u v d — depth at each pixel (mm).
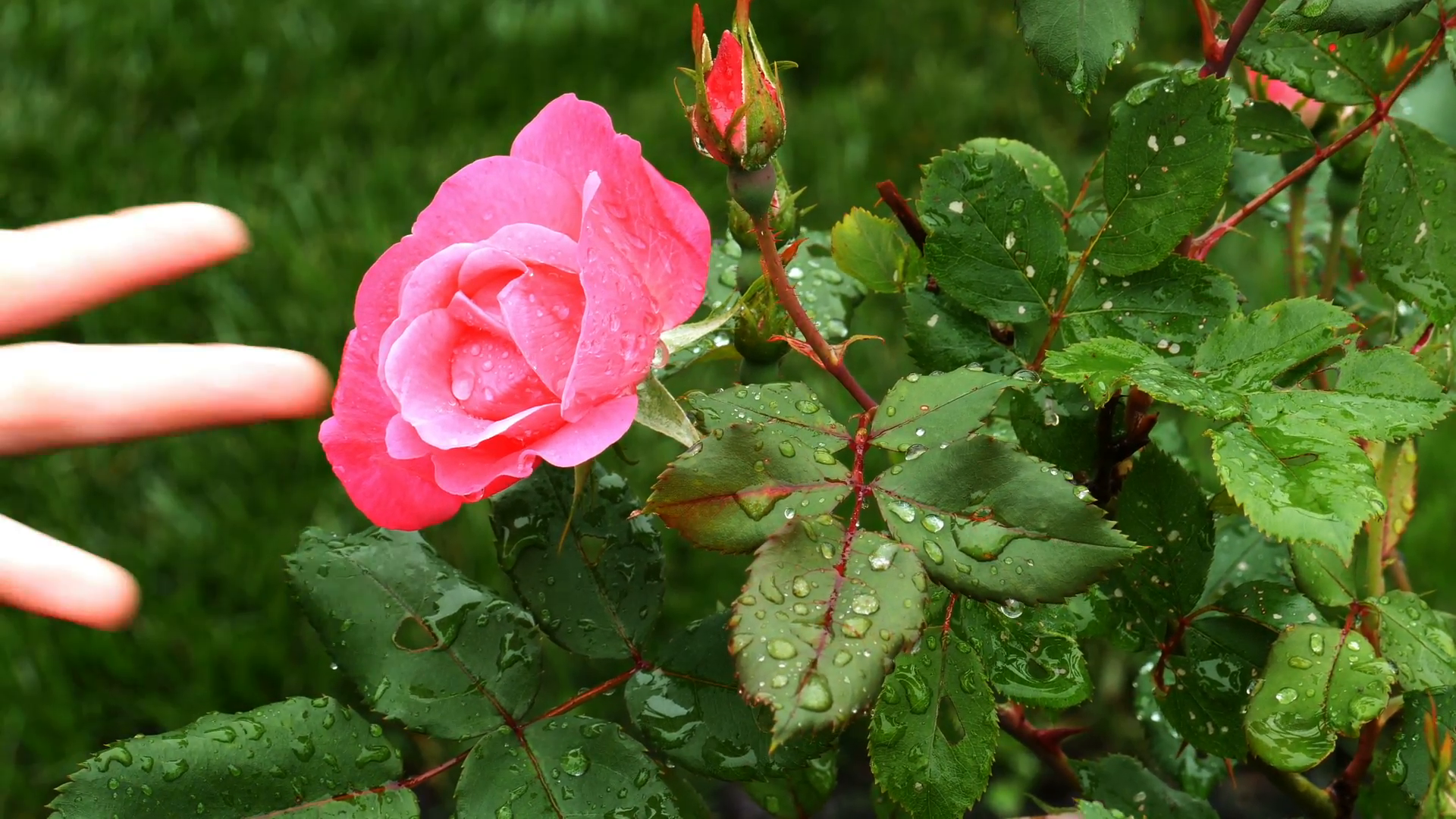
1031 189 547
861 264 596
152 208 571
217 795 530
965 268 550
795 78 1857
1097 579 480
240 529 1309
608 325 491
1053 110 1729
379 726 550
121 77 1750
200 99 1761
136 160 1664
